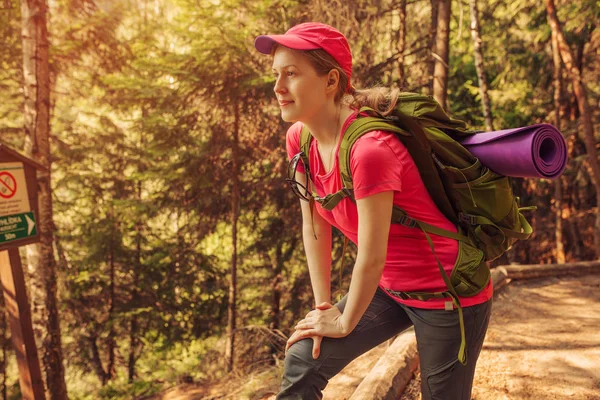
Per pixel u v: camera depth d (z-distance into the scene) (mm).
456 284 1380
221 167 10266
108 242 11938
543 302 4434
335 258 9492
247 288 12148
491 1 11852
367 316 1505
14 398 10594
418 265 1400
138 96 8953
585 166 11930
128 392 11039
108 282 12711
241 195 10727
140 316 12414
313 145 1447
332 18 7195
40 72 6781
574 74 9672
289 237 10922
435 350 1453
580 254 13680
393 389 2617
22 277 5168
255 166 10641
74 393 12641
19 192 5074
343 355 1407
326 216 1508
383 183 1203
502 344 3457
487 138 1332
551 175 1263
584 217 13766
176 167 10172
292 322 10828
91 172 11812
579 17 10320
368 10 7508
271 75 8453
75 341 12766
